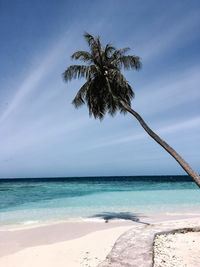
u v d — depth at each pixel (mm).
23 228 9125
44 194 25219
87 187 39750
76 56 10023
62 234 8125
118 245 5020
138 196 21844
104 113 10781
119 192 27078
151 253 4535
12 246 6793
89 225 9516
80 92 9820
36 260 5578
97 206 15367
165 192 26391
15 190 32469
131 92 10758
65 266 5094
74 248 6438
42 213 12750
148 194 23891
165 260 4566
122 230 8461
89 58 10195
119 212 12898
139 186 40938
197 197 20578
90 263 5207
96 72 9875
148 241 5309
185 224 7293
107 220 10570
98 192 27453
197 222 7691
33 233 8305
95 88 10031
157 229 6516
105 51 10375
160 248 5219
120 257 4320
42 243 7070
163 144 8078
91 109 10250
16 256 5910
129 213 12516
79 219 10922
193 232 6711
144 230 6398
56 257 5730
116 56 10508
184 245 5484
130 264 3988
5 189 35125
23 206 15641
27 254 6039
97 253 5930
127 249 4758
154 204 16109
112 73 9430
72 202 17609
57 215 12094
